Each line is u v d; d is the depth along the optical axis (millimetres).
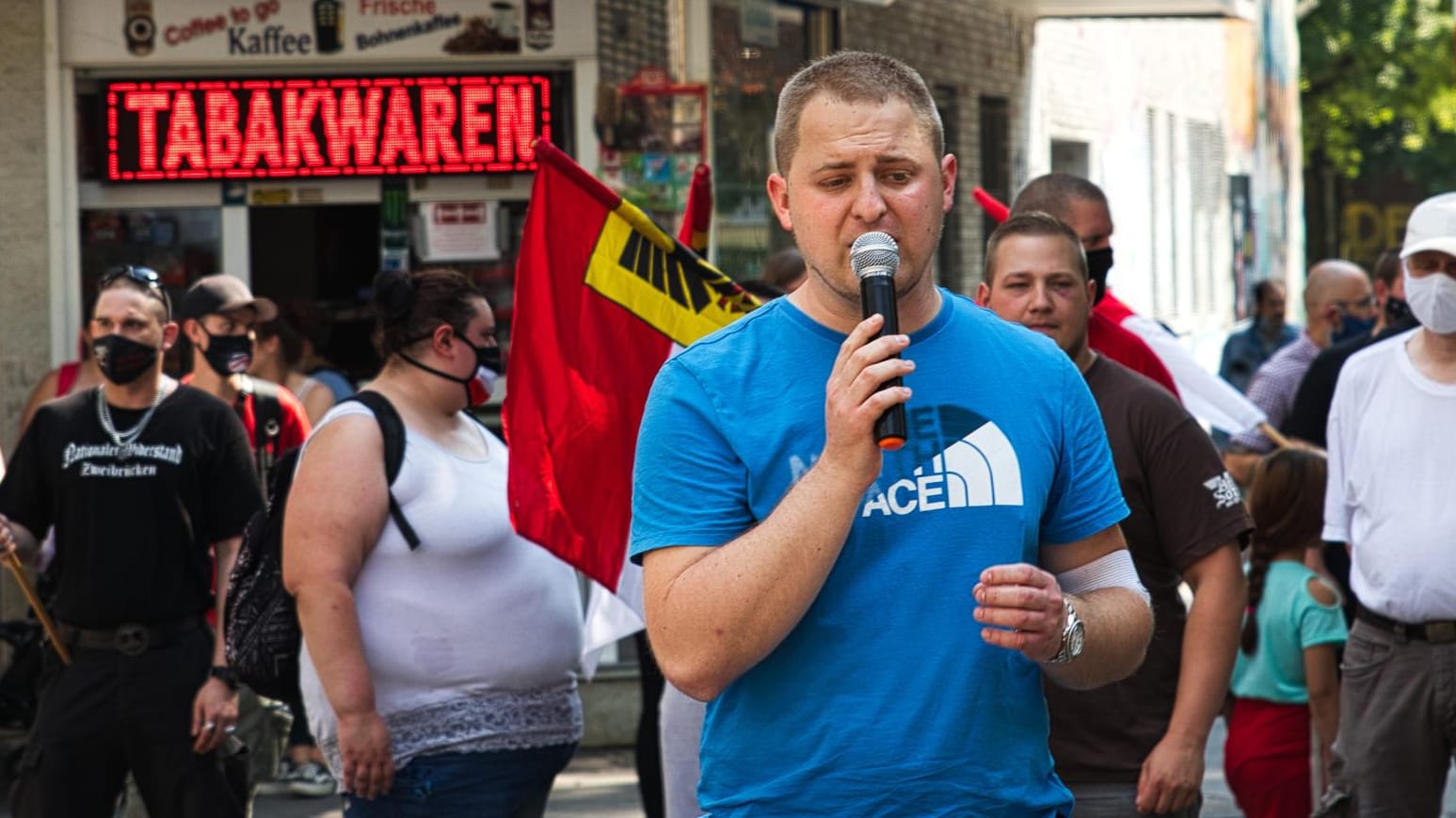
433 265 10961
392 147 10891
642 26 11008
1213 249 23141
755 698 3408
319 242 11172
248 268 10914
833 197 3348
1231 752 7434
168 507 6945
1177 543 5461
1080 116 17906
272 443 8727
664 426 3443
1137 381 5566
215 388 8688
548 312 5980
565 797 9977
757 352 3459
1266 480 7340
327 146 10875
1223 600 5406
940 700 3359
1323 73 36969
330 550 5680
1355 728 6938
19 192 10578
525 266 5988
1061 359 3625
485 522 5855
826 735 3363
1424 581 6684
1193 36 22141
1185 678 5410
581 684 11188
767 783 3400
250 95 10828
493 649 5816
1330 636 7148
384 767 5645
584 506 5934
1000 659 3406
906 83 3387
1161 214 20750
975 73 15234
